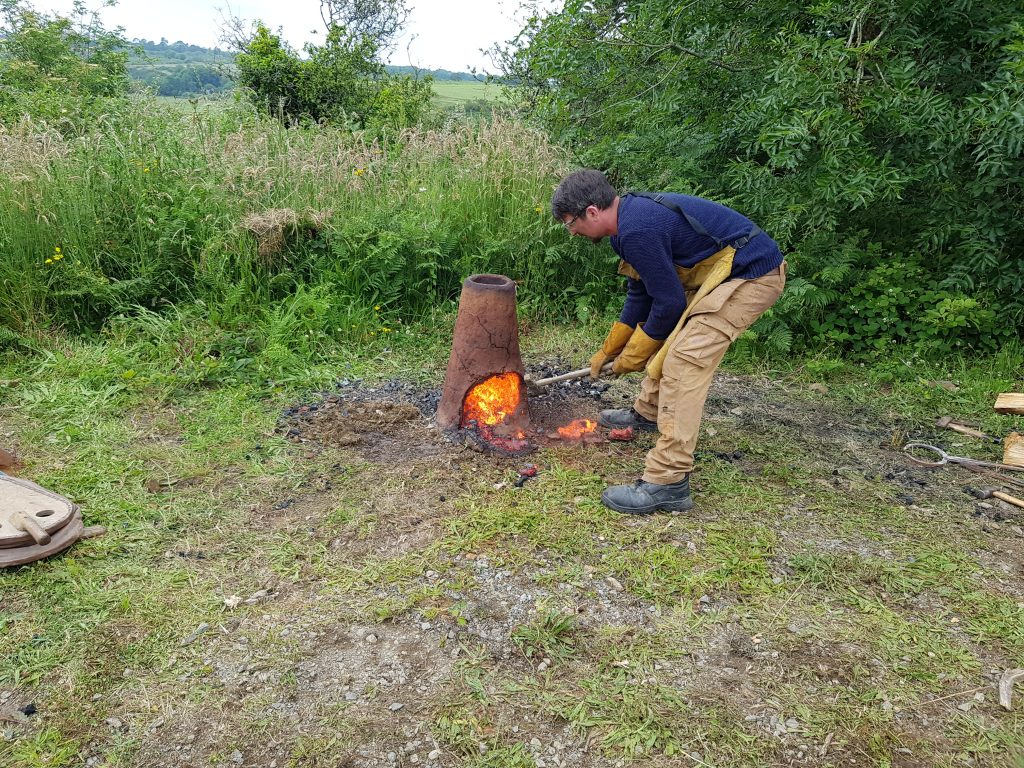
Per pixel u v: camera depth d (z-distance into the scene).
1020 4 5.24
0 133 5.68
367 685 2.37
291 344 5.26
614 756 2.14
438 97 14.67
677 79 6.53
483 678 2.41
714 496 3.58
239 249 5.59
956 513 3.53
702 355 3.10
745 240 3.04
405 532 3.19
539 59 7.54
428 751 2.13
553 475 3.69
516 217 6.44
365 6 16.47
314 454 3.87
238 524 3.22
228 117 7.87
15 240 5.18
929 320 5.38
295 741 2.15
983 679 2.46
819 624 2.70
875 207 5.96
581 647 2.56
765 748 2.17
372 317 5.70
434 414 4.39
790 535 3.28
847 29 5.69
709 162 6.64
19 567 2.82
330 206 6.22
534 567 2.98
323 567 2.94
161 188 5.87
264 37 13.59
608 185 3.09
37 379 4.56
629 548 3.12
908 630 2.68
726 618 2.72
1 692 2.28
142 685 2.33
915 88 5.13
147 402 4.34
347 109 13.38
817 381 5.24
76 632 2.53
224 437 3.99
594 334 6.00
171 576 2.84
